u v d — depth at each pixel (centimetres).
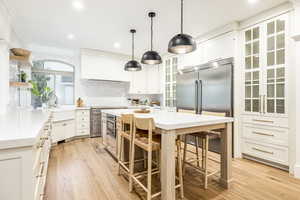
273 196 182
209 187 202
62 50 458
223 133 205
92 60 455
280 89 249
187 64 401
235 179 221
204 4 239
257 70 276
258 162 278
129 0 229
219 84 315
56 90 474
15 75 316
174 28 321
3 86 231
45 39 374
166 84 492
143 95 593
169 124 154
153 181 217
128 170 206
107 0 228
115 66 494
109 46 429
